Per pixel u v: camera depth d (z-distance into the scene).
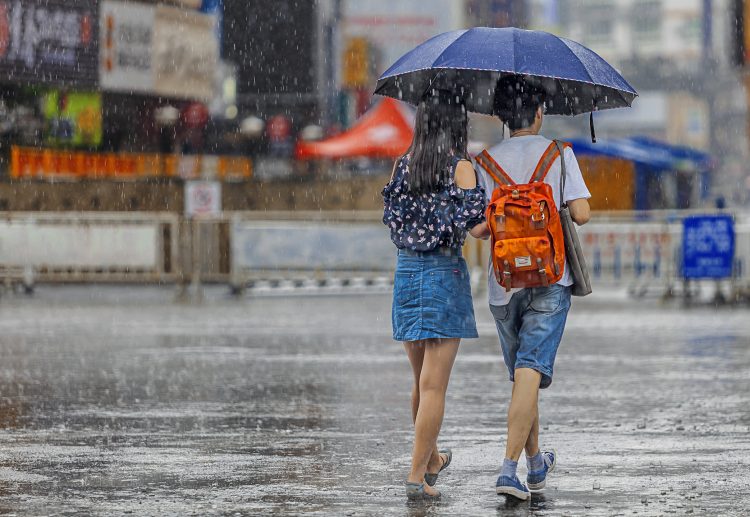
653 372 27.20
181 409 22.02
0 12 65.25
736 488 15.28
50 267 53.84
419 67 15.09
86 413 21.53
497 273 14.44
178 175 76.94
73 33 68.62
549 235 14.40
